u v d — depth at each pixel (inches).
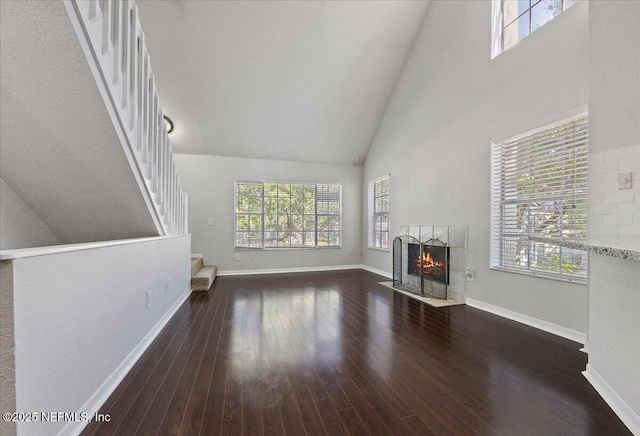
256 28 160.9
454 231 145.7
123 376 71.8
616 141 67.9
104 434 51.7
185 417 56.4
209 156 220.1
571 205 96.7
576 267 95.5
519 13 118.6
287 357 82.7
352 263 253.8
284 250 236.5
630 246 52.1
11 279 37.8
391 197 208.1
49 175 81.8
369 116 220.4
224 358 82.0
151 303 97.3
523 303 111.5
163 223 118.3
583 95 91.6
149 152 101.1
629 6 64.6
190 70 172.1
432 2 165.2
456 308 132.0
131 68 82.4
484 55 129.1
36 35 52.2
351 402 61.6
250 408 59.3
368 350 87.5
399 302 143.3
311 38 169.6
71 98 63.0
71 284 51.6
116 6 72.5
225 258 222.5
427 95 168.2
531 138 110.0
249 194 229.6
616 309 59.5
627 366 55.6
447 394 64.6
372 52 182.9
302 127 216.8
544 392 65.3
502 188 122.2
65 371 49.5
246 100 192.7
